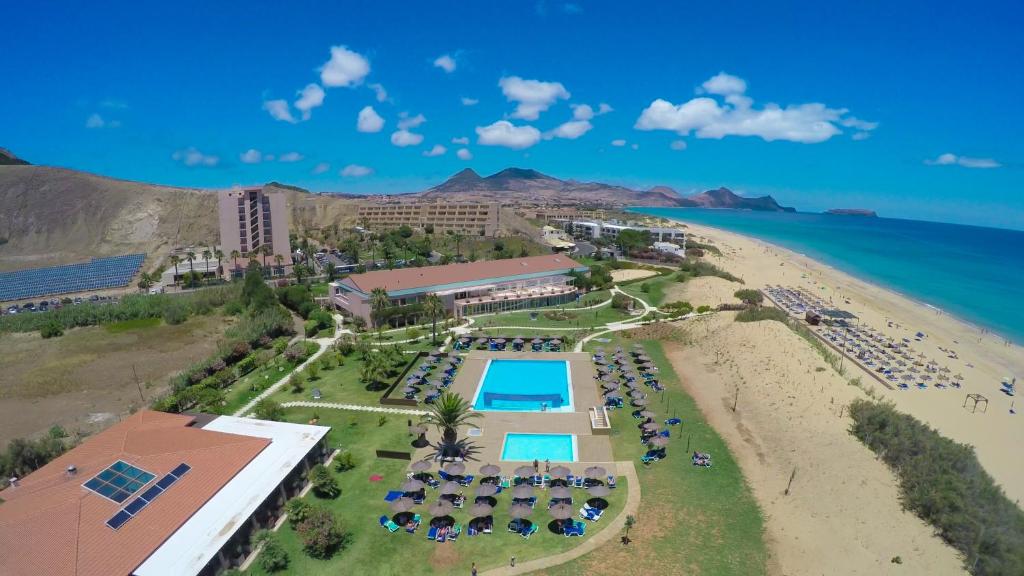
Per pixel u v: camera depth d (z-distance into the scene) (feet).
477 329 341.41
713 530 146.20
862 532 144.56
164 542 127.95
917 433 182.19
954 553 135.95
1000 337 389.39
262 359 282.77
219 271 538.47
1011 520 142.61
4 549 120.78
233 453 162.20
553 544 140.46
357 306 362.94
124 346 323.57
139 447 157.69
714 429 205.16
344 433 204.54
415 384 245.86
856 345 343.26
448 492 154.20
